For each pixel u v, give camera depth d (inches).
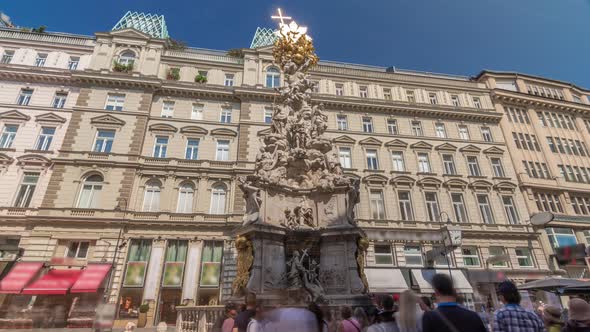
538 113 1614.2
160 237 999.6
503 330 172.9
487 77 1659.7
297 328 218.1
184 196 1106.7
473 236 1186.6
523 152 1461.6
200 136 1217.4
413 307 182.7
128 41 1333.7
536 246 1213.1
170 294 966.4
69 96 1203.9
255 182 568.7
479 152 1401.3
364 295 467.5
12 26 1590.8
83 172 1056.8
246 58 1424.7
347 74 1499.8
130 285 935.0
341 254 519.2
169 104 1279.5
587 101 1776.6
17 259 902.4
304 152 612.1
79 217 967.6
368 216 1176.2
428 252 1104.8
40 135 1125.1
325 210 574.6
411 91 1544.0
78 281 878.4
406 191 1253.7
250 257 497.0
